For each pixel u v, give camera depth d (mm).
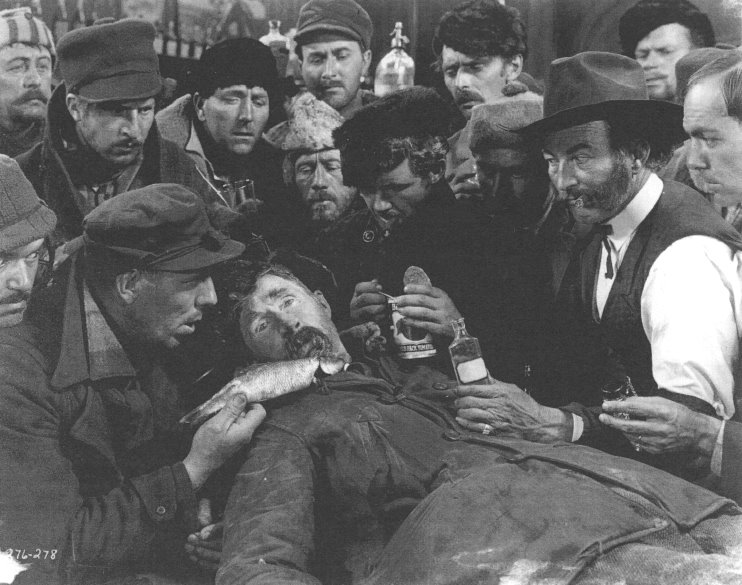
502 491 3545
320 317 3760
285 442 3662
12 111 3826
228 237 3791
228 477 3686
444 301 3760
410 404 3707
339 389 3723
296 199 3797
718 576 3398
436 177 3760
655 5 3770
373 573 3566
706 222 3725
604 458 3648
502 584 3434
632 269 3727
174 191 3777
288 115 3814
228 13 3828
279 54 3824
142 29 3818
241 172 3820
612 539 3447
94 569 3688
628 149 3727
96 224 3760
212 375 3736
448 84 3795
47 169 3820
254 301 3758
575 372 3738
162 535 3676
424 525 3541
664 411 3684
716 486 3678
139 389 3736
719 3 3764
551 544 3449
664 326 3713
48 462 3721
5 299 3762
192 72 3826
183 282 3758
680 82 3768
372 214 3773
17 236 3777
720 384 3699
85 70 3811
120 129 3818
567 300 3748
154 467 3705
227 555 3605
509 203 3760
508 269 3760
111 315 3762
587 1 3785
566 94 3727
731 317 3709
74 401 3736
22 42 3814
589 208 3740
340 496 3629
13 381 3736
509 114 3756
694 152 3730
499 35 3770
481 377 3732
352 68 3814
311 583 3551
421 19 3811
